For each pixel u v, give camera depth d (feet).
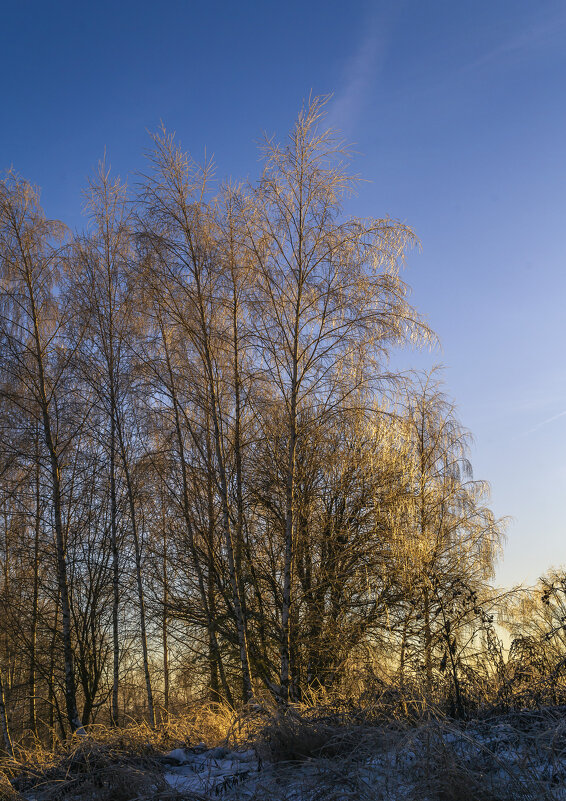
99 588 45.91
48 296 45.01
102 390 46.47
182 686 44.86
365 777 14.71
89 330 46.47
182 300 41.98
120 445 45.50
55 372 46.42
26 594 47.73
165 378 43.47
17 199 44.14
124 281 45.42
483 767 13.89
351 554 41.96
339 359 38.91
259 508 42.75
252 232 40.01
